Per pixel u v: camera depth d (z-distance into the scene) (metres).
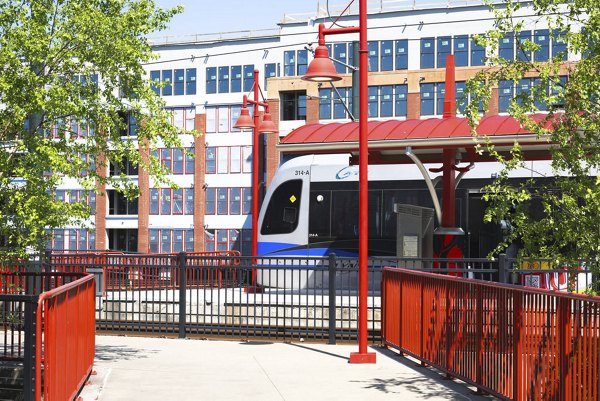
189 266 16.59
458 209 25.11
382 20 59.47
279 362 12.80
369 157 22.08
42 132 11.78
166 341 15.70
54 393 7.44
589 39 8.87
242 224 62.97
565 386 7.21
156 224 64.62
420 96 57.06
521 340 8.29
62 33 11.13
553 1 9.01
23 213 10.88
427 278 11.84
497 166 24.86
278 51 62.88
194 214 63.81
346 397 9.73
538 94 9.02
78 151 11.77
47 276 11.89
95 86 11.77
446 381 10.88
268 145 60.75
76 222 11.55
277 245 27.61
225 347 14.76
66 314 8.20
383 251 26.20
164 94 66.00
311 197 27.38
